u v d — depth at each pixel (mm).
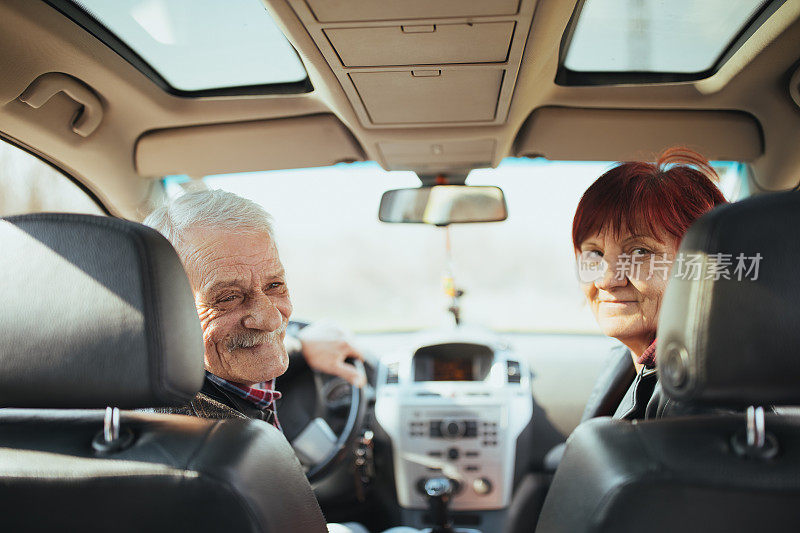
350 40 1577
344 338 2604
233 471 938
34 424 1014
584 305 1621
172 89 2178
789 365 848
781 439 910
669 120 2213
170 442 970
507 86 1835
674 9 1777
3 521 989
